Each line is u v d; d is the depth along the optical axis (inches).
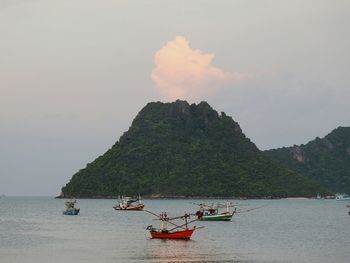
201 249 3058.6
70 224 5167.3
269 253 2925.7
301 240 3661.4
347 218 6668.3
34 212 7785.4
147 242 3393.2
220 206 7524.6
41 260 2635.3
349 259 2738.7
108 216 6717.5
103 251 2957.7
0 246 3181.6
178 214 7327.8
